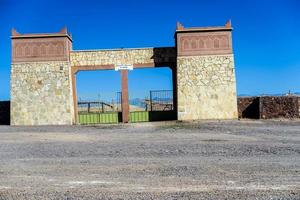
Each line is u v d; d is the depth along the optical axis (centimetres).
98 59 3156
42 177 981
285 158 1208
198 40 3050
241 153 1329
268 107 2977
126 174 995
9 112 3231
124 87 3152
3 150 1553
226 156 1269
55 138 2025
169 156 1296
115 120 3186
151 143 1694
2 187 880
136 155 1335
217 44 3050
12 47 3116
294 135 1916
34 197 788
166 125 2675
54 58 3102
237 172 995
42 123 3067
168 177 949
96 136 2091
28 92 3091
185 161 1180
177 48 3053
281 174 963
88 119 3180
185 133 2141
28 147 1642
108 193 806
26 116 3080
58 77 3091
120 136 2061
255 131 2133
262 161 1155
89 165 1140
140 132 2273
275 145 1528
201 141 1725
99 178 954
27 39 3114
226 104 3025
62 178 962
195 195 779
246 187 838
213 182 889
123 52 3158
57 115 3069
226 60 3039
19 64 3106
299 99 2961
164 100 3231
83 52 3153
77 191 829
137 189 836
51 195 801
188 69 3039
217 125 2541
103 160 1231
